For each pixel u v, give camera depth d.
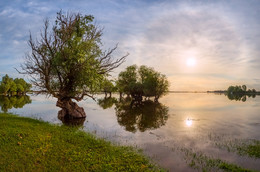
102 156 9.18
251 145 12.84
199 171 8.57
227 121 23.38
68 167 7.45
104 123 21.39
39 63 19.69
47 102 51.78
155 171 8.11
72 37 20.56
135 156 9.82
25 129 12.50
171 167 8.90
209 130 18.02
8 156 7.84
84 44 20.03
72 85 21.39
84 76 19.66
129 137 14.91
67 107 23.39
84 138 12.36
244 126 20.00
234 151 11.56
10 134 10.52
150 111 34.81
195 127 19.53
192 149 11.91
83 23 21.55
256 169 8.88
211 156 10.63
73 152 9.22
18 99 63.19
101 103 54.12
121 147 11.50
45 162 7.66
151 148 11.90
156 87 60.84
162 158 10.06
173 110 36.28
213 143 13.42
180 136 15.52
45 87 20.80
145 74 74.69
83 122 21.31
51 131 13.22
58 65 19.66
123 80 78.50
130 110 36.28
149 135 15.80
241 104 51.91
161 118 26.19
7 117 17.69
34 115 25.20
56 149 9.38
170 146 12.49
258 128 18.94
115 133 16.25
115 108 40.06
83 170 7.36
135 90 71.88
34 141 10.14
